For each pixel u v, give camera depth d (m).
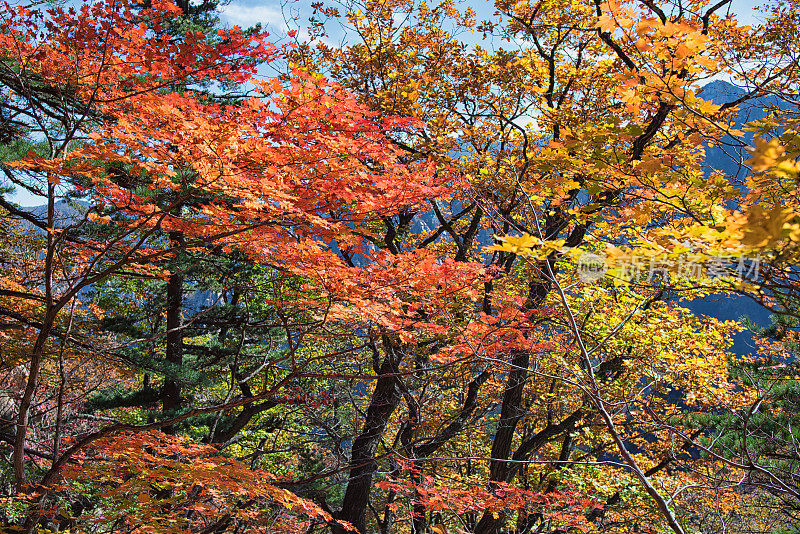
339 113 3.57
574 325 3.92
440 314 5.16
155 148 3.42
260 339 11.23
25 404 4.74
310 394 8.62
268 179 3.70
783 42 5.52
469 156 8.62
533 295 8.03
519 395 8.65
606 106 8.97
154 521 5.14
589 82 9.17
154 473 4.96
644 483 3.35
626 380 9.59
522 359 8.11
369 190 4.01
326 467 11.12
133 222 4.69
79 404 10.68
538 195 5.96
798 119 2.91
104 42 3.68
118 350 9.09
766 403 7.08
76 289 4.52
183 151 3.33
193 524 6.64
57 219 6.24
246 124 3.42
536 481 12.27
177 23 8.63
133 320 11.07
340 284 4.62
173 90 4.20
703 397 8.46
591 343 8.28
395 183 3.97
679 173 3.45
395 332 5.20
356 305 4.78
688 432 7.79
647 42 2.87
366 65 10.07
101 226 7.37
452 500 6.07
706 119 3.09
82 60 3.91
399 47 10.01
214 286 12.44
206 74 3.82
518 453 9.23
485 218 8.45
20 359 7.66
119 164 4.93
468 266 4.59
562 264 7.72
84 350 7.96
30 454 7.95
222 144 3.22
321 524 9.19
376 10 9.77
